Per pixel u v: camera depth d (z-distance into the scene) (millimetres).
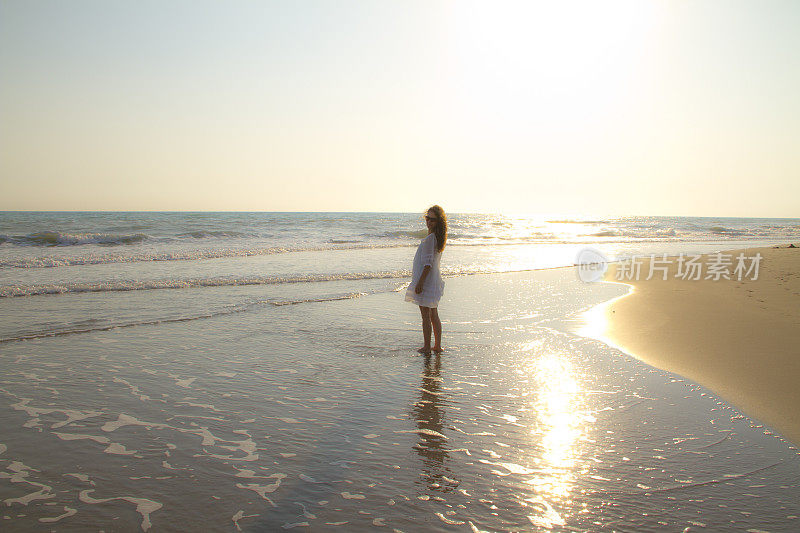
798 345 6055
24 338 6121
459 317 8055
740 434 3750
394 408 4211
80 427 3709
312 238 28859
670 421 3992
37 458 3219
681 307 8797
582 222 74375
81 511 2637
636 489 2973
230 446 3457
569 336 6840
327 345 6180
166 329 6770
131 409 4074
